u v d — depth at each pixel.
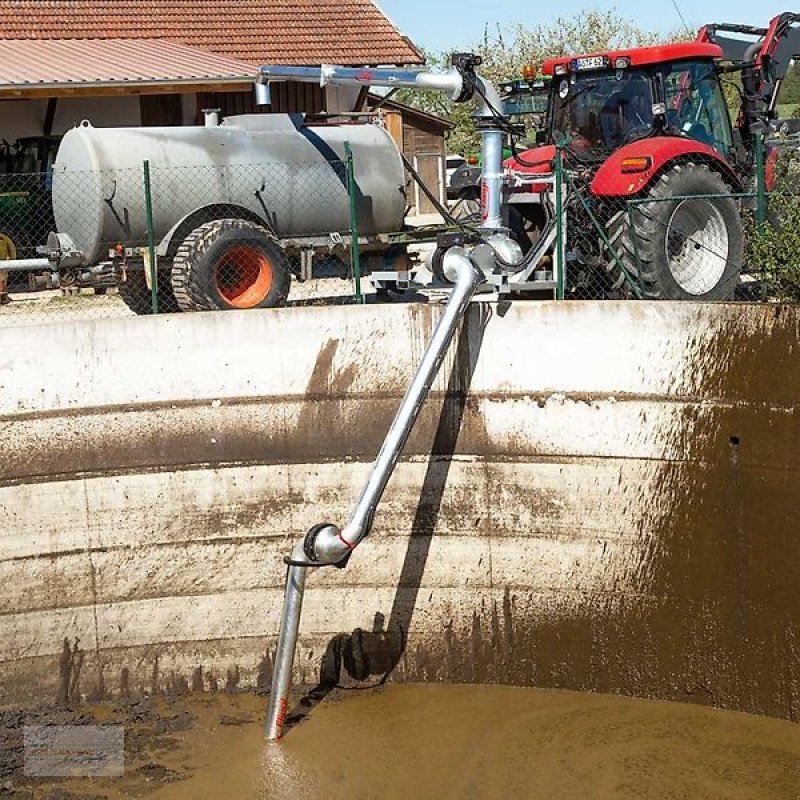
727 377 11.38
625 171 12.72
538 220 14.20
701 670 11.63
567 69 14.16
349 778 10.98
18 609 12.23
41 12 23.47
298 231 15.22
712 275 13.16
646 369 11.77
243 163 14.81
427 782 10.84
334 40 24.83
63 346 12.26
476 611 12.43
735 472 11.36
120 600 12.48
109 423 12.39
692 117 14.00
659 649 11.80
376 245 15.82
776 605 11.19
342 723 11.84
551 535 12.19
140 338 12.38
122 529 12.47
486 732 11.59
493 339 12.22
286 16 25.02
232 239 14.08
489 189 12.87
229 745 11.55
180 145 14.63
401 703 12.18
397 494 12.48
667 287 12.80
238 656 12.62
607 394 11.91
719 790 10.42
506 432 12.25
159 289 14.96
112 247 14.52
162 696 12.53
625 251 12.84
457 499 12.42
